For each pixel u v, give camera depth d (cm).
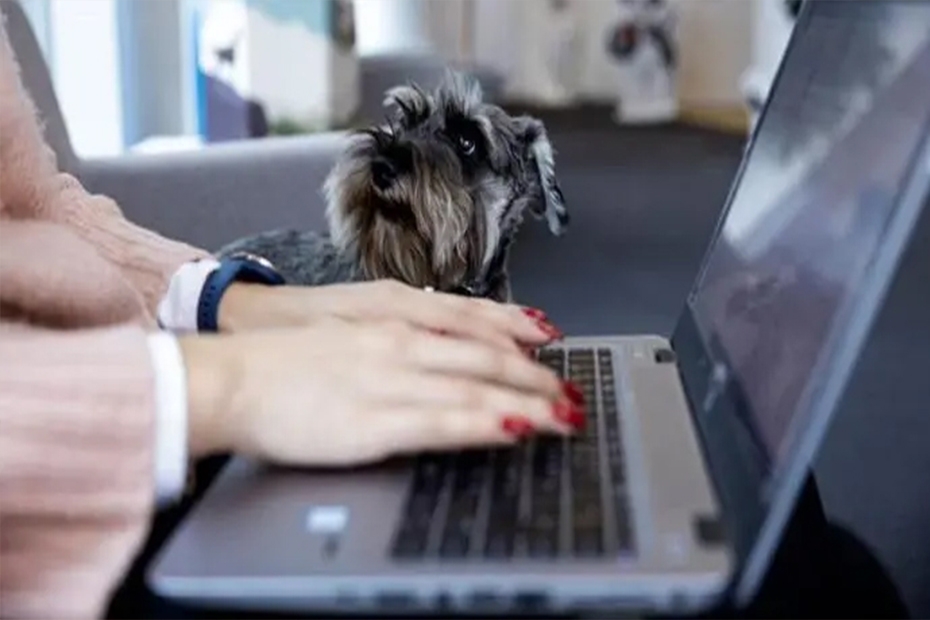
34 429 64
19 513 64
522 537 61
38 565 63
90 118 317
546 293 356
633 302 346
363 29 505
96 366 66
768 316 79
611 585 56
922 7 71
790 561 73
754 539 60
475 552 59
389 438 69
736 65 770
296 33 368
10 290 81
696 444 75
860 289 61
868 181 67
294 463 70
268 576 58
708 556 58
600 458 72
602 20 779
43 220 93
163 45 345
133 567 69
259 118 362
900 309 100
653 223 448
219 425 68
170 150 204
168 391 66
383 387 71
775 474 62
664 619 61
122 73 331
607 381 90
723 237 103
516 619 60
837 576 73
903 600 82
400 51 452
